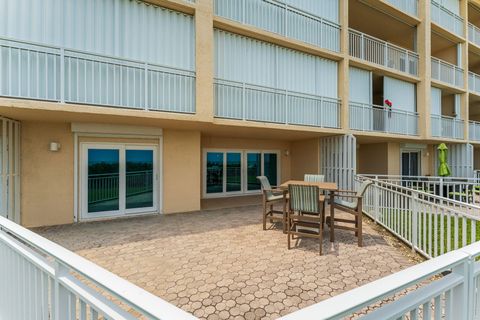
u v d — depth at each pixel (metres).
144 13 5.93
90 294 1.30
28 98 4.66
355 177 8.24
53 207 6.16
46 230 5.70
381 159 12.16
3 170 5.32
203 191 10.15
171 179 7.60
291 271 3.64
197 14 6.27
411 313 1.22
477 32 14.70
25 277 1.96
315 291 3.11
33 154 5.97
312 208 4.41
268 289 3.15
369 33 12.12
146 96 5.72
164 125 7.01
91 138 6.64
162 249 4.51
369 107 9.92
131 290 1.07
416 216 4.44
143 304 0.97
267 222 6.44
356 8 10.16
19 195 5.78
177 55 6.23
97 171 6.72
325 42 8.91
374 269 3.72
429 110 11.30
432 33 12.47
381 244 4.82
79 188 6.49
